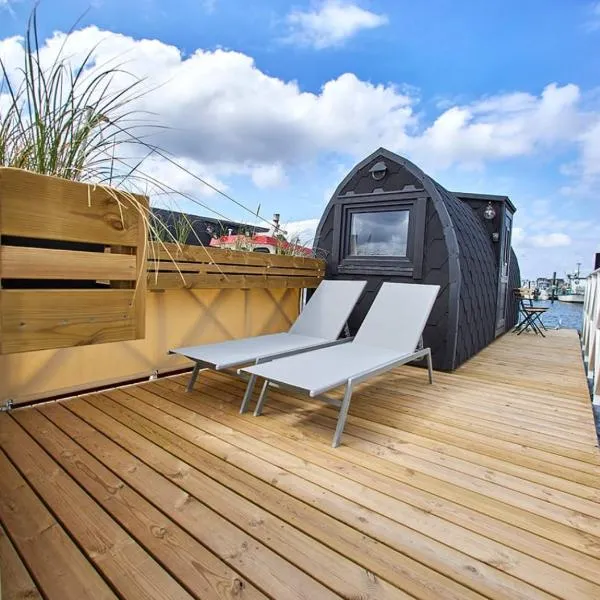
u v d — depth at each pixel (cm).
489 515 161
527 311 716
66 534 142
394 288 376
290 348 315
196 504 162
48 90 129
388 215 452
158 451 206
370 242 469
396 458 207
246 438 226
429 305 346
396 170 443
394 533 148
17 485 172
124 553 134
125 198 121
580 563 136
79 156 134
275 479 183
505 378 373
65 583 121
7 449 205
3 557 131
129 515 153
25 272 103
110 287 125
